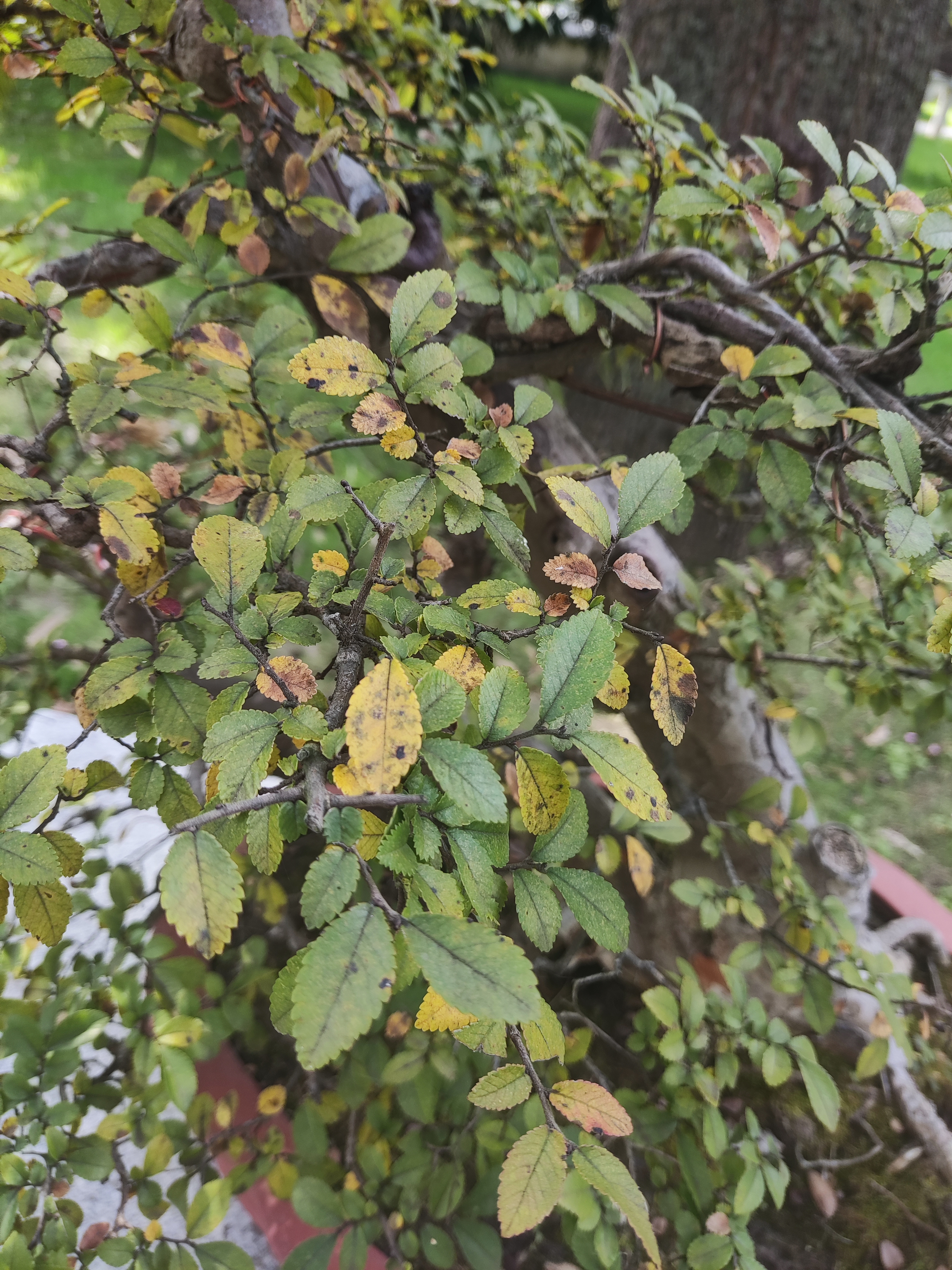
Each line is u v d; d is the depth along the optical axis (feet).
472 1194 1.87
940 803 4.15
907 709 2.29
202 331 1.34
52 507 1.28
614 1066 2.53
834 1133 2.49
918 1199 2.34
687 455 1.42
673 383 1.81
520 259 1.69
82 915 2.76
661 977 2.11
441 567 1.15
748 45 3.01
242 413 1.39
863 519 1.42
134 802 1.10
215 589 0.94
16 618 3.62
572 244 2.59
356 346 0.98
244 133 1.63
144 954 1.88
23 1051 1.66
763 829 2.20
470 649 0.93
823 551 2.49
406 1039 1.87
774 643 2.48
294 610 1.03
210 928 0.67
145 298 1.39
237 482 1.25
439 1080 1.98
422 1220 2.02
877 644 2.33
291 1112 2.20
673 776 2.56
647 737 2.50
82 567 2.19
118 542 1.07
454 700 0.79
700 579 3.46
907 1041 1.97
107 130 1.55
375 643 0.89
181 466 1.65
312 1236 1.81
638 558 0.98
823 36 2.92
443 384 0.99
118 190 7.25
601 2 8.96
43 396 2.53
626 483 0.97
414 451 0.99
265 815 0.83
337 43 2.20
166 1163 1.71
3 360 2.38
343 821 0.70
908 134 3.26
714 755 2.49
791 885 2.12
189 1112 1.90
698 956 2.60
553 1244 2.13
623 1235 1.90
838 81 3.00
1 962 1.89
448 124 2.73
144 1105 1.72
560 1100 0.79
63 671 2.82
